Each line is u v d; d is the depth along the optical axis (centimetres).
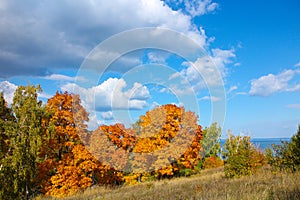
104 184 2231
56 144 2034
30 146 1267
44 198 1928
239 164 1969
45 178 1991
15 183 1141
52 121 1850
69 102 2183
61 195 1973
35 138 1297
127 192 1736
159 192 1511
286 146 1928
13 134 1235
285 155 1883
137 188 1925
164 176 2484
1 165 1141
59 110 2150
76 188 2052
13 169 1158
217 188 1401
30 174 1236
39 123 1412
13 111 1391
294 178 1373
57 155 2134
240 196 981
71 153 2178
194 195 1230
